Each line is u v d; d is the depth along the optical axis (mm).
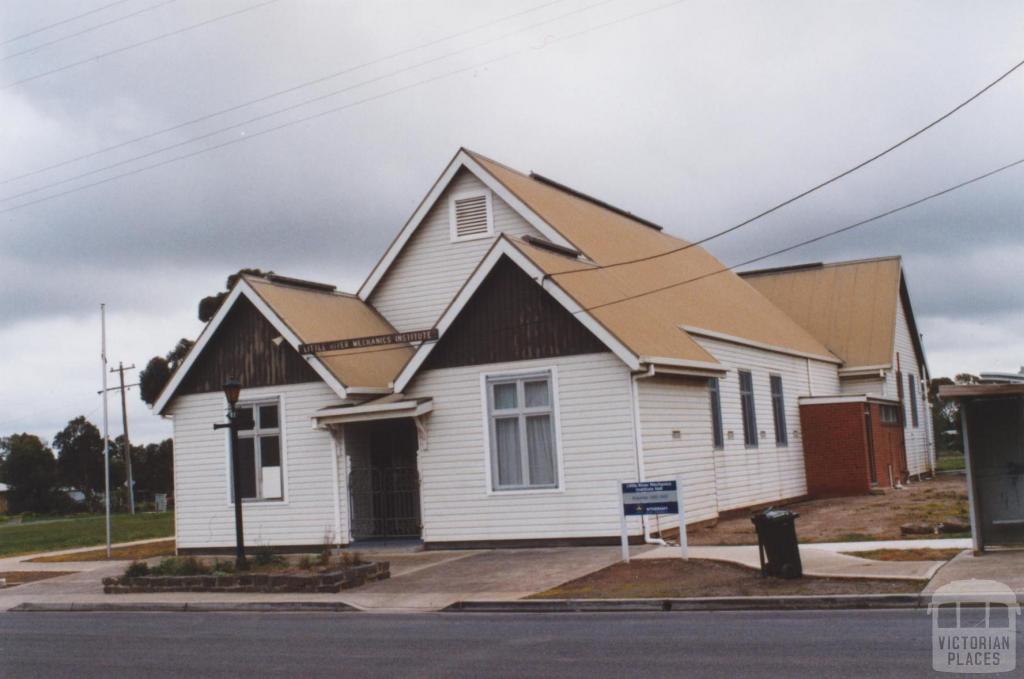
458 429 23609
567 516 22469
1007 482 17781
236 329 26484
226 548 26203
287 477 25641
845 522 24500
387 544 24375
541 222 27062
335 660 12461
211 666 12586
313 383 25469
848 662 10414
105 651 14297
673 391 23906
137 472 89000
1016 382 17812
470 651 12531
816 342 40656
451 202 28391
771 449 31672
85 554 30188
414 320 28656
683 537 19125
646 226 37312
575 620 14797
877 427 35781
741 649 11484
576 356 22562
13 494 88188
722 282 37281
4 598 21938
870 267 44719
